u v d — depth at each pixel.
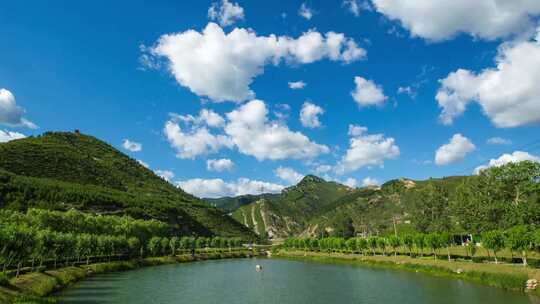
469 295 76.38
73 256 134.12
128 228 183.12
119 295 85.69
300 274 130.50
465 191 150.88
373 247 168.12
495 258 99.12
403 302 74.75
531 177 127.19
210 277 123.94
